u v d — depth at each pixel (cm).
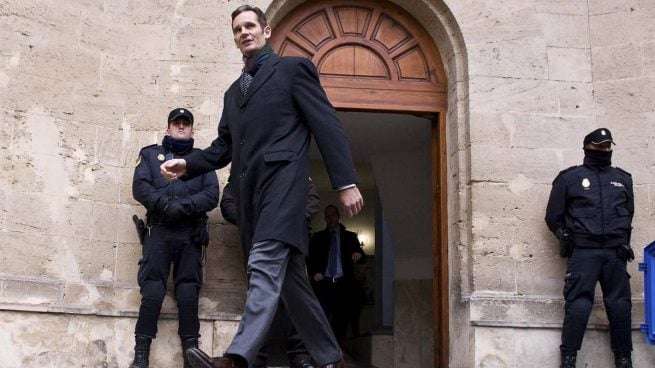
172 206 666
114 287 720
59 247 706
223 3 783
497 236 771
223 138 480
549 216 737
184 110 708
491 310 748
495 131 790
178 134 703
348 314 1075
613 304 707
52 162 716
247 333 400
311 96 435
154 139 755
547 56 810
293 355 500
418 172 1155
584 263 707
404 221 1168
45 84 723
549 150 792
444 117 840
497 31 809
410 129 1099
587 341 744
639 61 802
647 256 696
